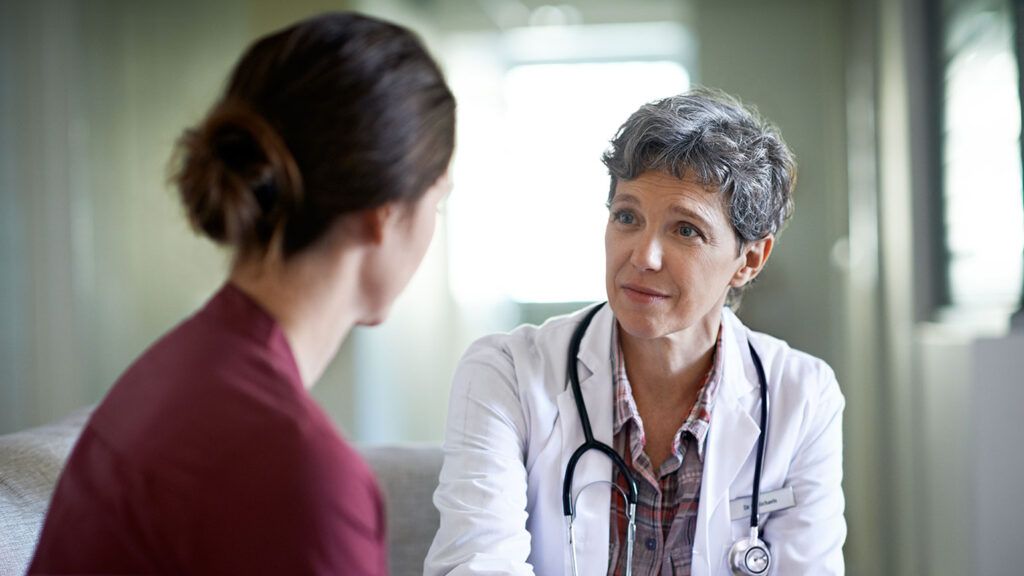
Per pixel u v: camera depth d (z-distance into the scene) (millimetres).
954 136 2838
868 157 3770
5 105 3766
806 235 4645
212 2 4164
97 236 3975
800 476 1305
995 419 2309
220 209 650
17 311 3779
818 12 4797
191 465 624
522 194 5844
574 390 1293
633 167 1198
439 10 5254
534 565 1273
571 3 5113
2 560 1098
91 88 4020
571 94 5871
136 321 3941
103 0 4043
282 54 668
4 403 3678
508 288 5812
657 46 5738
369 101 663
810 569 1252
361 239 695
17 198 3795
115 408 687
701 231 1190
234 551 606
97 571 628
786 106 4797
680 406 1297
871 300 3625
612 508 1256
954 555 2482
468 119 5633
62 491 678
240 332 672
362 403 4148
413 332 4910
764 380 1312
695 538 1224
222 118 651
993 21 2459
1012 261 2387
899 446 3234
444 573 1141
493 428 1255
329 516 613
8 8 3785
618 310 1216
